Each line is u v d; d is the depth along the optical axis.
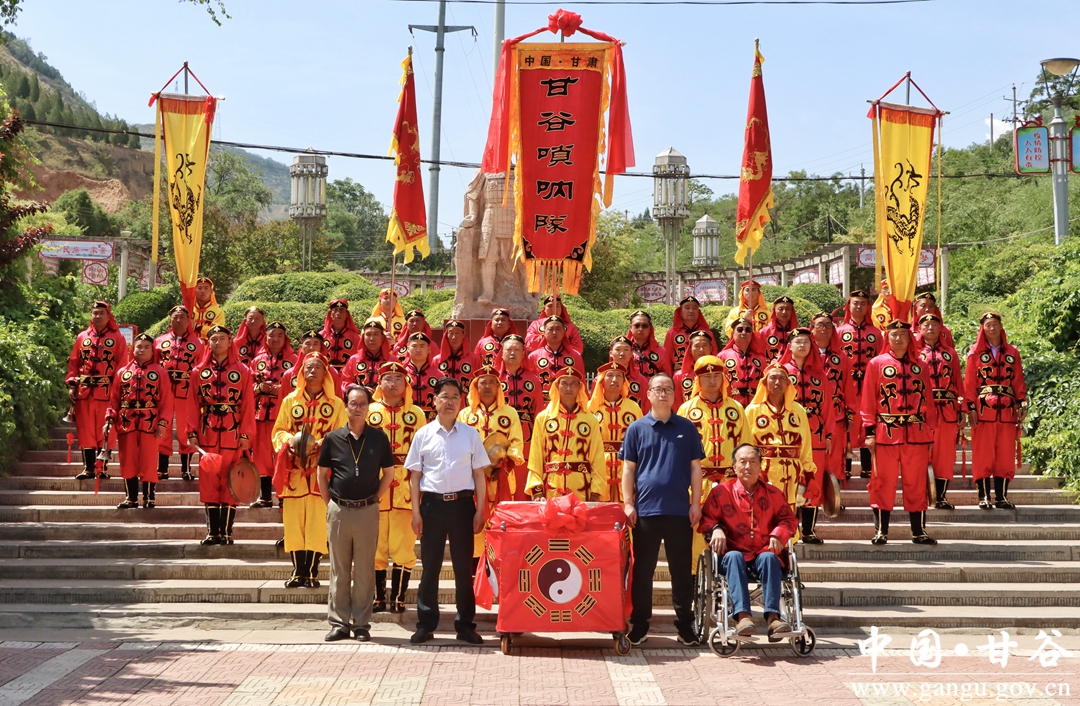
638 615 7.57
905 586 8.73
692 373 9.83
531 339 10.80
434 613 7.70
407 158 11.34
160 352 11.22
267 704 6.01
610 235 34.81
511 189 16.00
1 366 11.88
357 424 7.79
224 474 9.55
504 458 8.43
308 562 8.58
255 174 80.31
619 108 10.23
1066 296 13.38
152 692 6.24
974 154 56.66
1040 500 10.91
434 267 47.44
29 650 7.30
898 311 11.06
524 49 10.13
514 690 6.35
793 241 66.12
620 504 7.65
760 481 7.62
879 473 9.63
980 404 10.58
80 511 10.29
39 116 107.50
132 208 70.75
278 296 21.81
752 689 6.42
